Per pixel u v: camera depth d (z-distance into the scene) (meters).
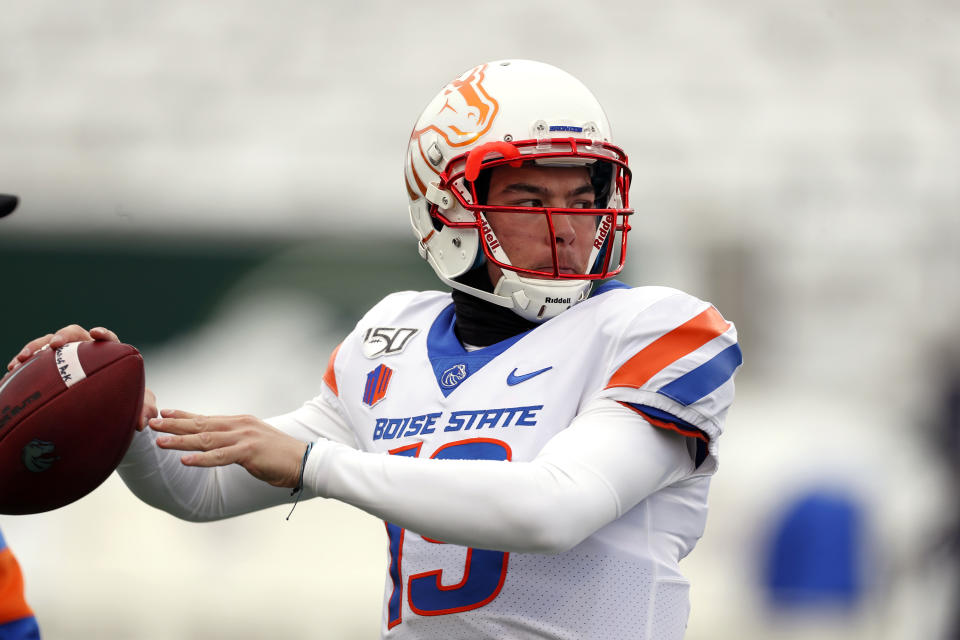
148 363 34.53
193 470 8.41
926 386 18.59
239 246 35.44
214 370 32.19
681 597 7.46
